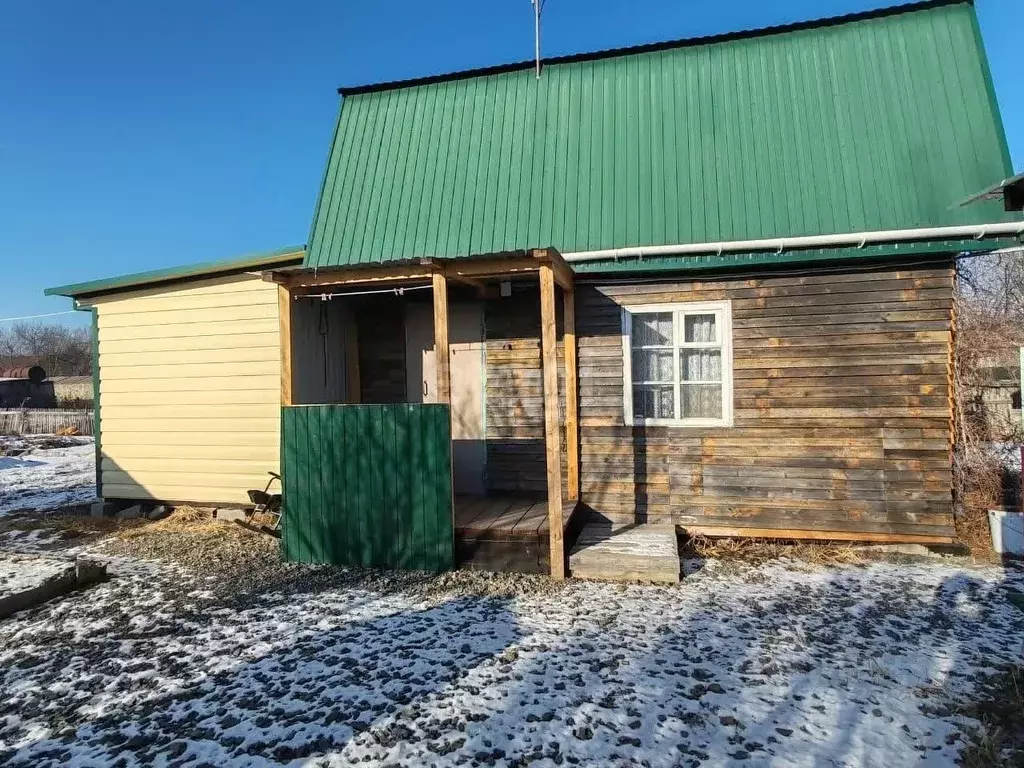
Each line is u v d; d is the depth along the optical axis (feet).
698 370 22.85
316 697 12.27
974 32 23.70
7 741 10.98
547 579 19.34
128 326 28.66
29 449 64.90
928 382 21.03
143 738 10.91
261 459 26.86
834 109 23.59
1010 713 11.48
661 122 25.22
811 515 21.80
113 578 20.03
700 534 22.53
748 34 25.90
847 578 19.19
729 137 24.14
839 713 11.57
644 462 23.06
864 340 21.42
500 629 15.57
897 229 21.01
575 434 23.52
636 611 16.71
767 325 22.09
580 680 12.87
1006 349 35.14
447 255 24.53
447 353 19.93
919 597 17.51
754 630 15.40
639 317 23.29
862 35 24.68
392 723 11.31
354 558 20.85
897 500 21.22
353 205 26.91
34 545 24.49
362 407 20.67
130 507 28.94
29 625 16.20
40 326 220.84
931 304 20.98
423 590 18.47
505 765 10.12
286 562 21.45
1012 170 21.18
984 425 32.12
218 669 13.56
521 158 26.03
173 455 28.07
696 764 10.12
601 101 26.45
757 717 11.46
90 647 14.80
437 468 20.04
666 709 11.73
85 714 11.82
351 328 28.35
